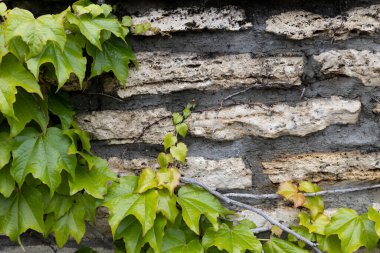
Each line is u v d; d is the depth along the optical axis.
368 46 1.46
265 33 1.46
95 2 1.43
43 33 1.30
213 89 1.48
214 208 1.47
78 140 1.48
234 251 1.40
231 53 1.46
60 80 1.33
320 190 1.52
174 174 1.45
